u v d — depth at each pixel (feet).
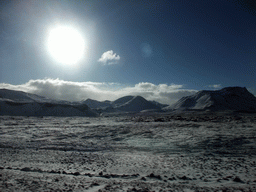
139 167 36.86
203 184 23.79
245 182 24.30
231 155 50.78
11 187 20.59
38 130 128.67
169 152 60.54
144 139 88.94
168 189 20.80
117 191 19.94
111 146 74.54
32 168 34.47
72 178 26.86
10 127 149.18
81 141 87.25
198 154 55.16
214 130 104.83
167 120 204.23
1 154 55.06
